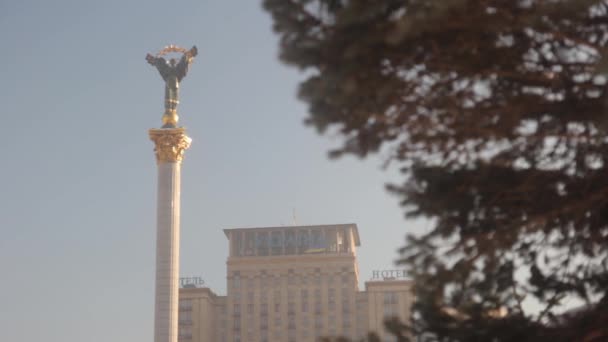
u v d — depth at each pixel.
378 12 11.38
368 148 12.88
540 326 13.35
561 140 13.34
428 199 13.23
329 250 128.75
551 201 13.43
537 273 14.17
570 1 11.72
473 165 13.22
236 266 124.75
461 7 11.23
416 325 13.31
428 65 12.45
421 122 12.72
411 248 13.36
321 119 12.41
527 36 12.74
